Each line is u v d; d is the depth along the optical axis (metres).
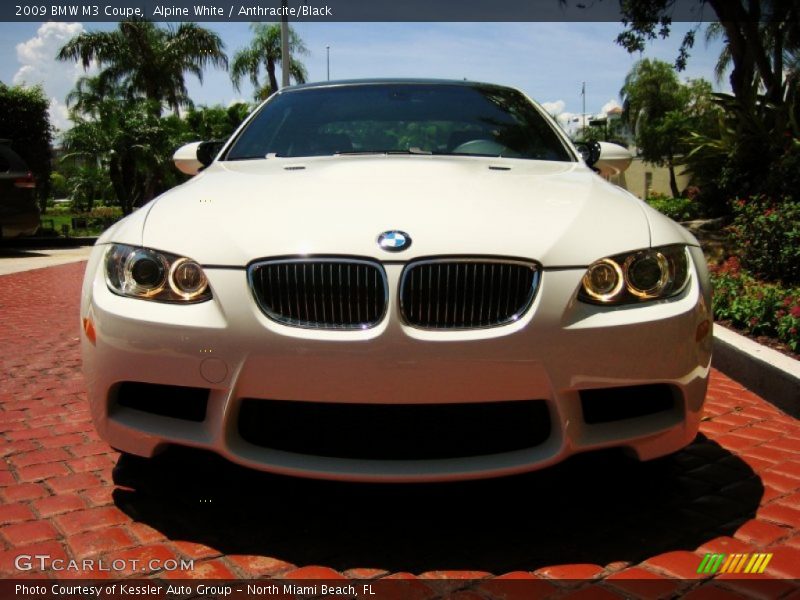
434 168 2.96
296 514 2.55
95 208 30.06
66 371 4.55
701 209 11.87
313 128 3.63
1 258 12.33
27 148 17.61
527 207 2.49
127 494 2.71
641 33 13.03
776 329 4.57
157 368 2.29
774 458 3.07
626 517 2.54
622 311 2.28
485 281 2.24
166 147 23.67
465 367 2.18
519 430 2.32
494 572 2.19
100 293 2.42
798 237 6.57
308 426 2.32
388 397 2.20
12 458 3.07
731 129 10.80
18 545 2.34
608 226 2.42
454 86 4.04
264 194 2.62
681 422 2.41
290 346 2.20
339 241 2.26
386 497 2.68
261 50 29.08
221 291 2.25
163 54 28.14
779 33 13.01
